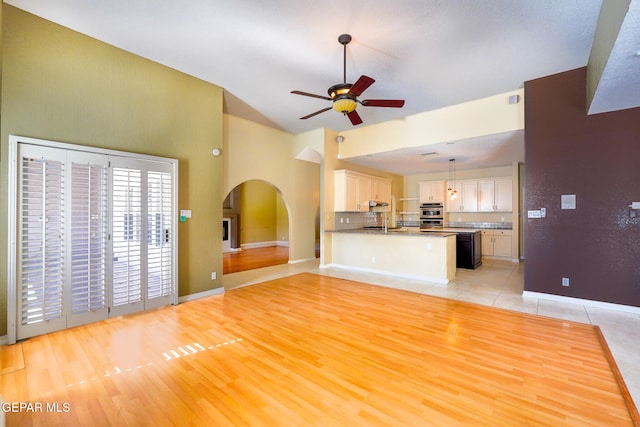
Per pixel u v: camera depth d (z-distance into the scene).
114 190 3.24
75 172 2.97
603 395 1.89
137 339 2.74
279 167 6.48
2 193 2.62
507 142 5.00
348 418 1.70
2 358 2.38
